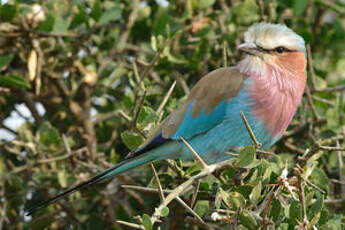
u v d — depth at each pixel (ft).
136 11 39.37
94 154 37.86
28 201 39.14
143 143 32.76
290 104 34.30
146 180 33.40
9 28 37.09
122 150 39.70
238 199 24.56
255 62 34.30
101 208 38.29
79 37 38.27
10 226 37.86
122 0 41.83
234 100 33.73
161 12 39.78
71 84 40.65
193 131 34.14
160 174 31.27
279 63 34.24
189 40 38.58
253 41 34.68
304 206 23.09
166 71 38.32
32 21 37.52
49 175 36.50
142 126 29.94
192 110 34.30
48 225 37.37
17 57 41.55
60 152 37.14
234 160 27.99
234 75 34.45
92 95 40.09
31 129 40.37
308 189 27.50
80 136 39.37
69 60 38.81
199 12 40.11
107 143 38.93
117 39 39.86
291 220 24.47
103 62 39.55
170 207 32.42
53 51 39.58
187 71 40.70
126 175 36.81
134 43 42.91
